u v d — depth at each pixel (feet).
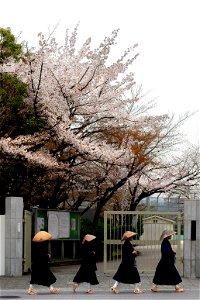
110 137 92.12
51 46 80.84
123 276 53.62
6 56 78.02
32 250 73.36
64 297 50.96
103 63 79.25
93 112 80.94
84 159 84.07
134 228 75.25
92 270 53.62
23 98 78.18
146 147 96.02
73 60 79.97
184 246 66.69
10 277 65.87
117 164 82.99
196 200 66.95
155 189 99.30
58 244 89.81
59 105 78.02
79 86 78.07
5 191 81.05
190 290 56.18
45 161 74.95
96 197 98.78
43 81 76.89
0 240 67.56
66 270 76.33
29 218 71.72
